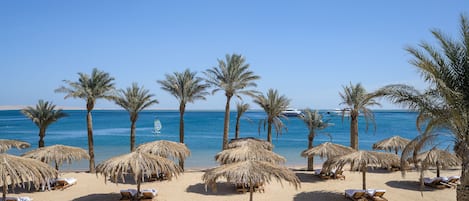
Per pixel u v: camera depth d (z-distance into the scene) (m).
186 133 65.94
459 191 12.64
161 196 18.75
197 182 21.73
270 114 29.36
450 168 26.86
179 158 23.83
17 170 14.46
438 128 12.98
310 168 26.94
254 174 14.10
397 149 27.78
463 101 11.74
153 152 22.33
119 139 53.84
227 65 28.61
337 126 85.19
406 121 106.50
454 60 12.09
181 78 28.34
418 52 11.92
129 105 27.50
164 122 103.44
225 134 29.02
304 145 47.16
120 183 21.52
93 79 25.95
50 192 19.45
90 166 25.41
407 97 12.76
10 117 144.75
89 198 18.42
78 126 84.50
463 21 12.00
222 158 21.59
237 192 19.52
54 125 87.88
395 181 22.42
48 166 16.33
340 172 23.00
